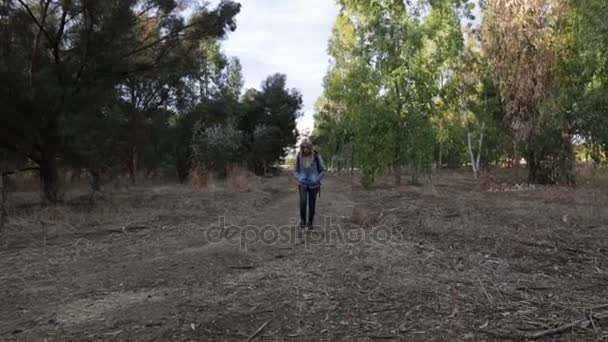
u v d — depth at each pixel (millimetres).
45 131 14930
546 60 19938
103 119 18188
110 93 17172
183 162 32562
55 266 6098
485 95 29203
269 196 16781
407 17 22484
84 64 15297
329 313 4164
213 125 31125
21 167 16562
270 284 5023
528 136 21938
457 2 25922
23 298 4754
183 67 20219
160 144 30156
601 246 6812
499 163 46938
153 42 18391
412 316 4059
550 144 22375
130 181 26547
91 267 6008
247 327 3891
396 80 22000
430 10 24297
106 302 4562
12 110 13836
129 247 7312
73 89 15078
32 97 13523
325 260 5996
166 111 30797
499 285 4887
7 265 6180
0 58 13711
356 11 23469
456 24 25750
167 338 3701
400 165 23109
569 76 19812
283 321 4004
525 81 20328
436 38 24203
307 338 3672
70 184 21938
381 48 22391
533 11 19953
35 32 14820
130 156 27641
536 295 4590
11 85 13492
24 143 14992
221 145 28812
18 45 14422
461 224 8812
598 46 14492
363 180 21438
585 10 15531
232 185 22000
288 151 52219
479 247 6727
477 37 27688
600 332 3703
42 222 9852
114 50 15625
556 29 19625
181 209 12430
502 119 28406
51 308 4438
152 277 5402
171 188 21172
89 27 14727
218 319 4055
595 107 19109
